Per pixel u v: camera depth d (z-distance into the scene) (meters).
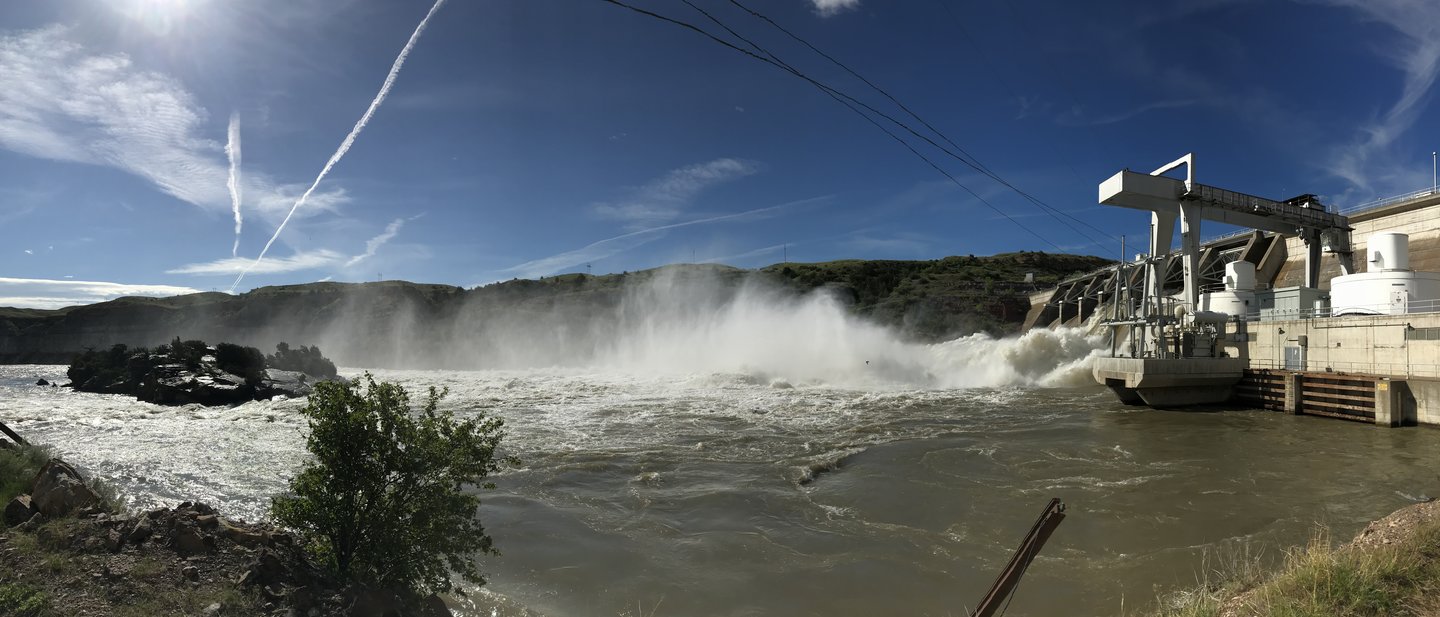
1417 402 28.03
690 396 39.69
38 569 6.73
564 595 10.48
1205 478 18.44
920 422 28.88
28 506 8.45
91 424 30.00
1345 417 30.19
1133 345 38.59
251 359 47.50
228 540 7.71
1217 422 29.67
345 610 6.71
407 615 7.28
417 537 7.93
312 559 7.78
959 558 12.20
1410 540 7.12
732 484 17.42
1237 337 37.81
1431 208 45.06
